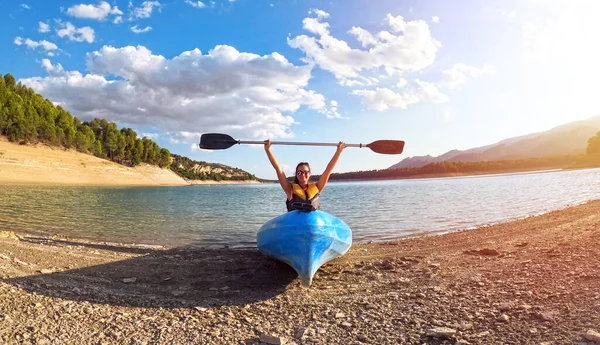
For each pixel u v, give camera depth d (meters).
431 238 10.95
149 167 153.75
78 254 8.59
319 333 4.21
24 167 84.62
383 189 52.59
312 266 6.17
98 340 3.94
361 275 6.95
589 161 144.25
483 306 4.75
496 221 14.61
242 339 4.07
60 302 5.09
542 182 48.78
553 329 3.81
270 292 5.98
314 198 6.79
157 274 7.12
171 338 4.06
